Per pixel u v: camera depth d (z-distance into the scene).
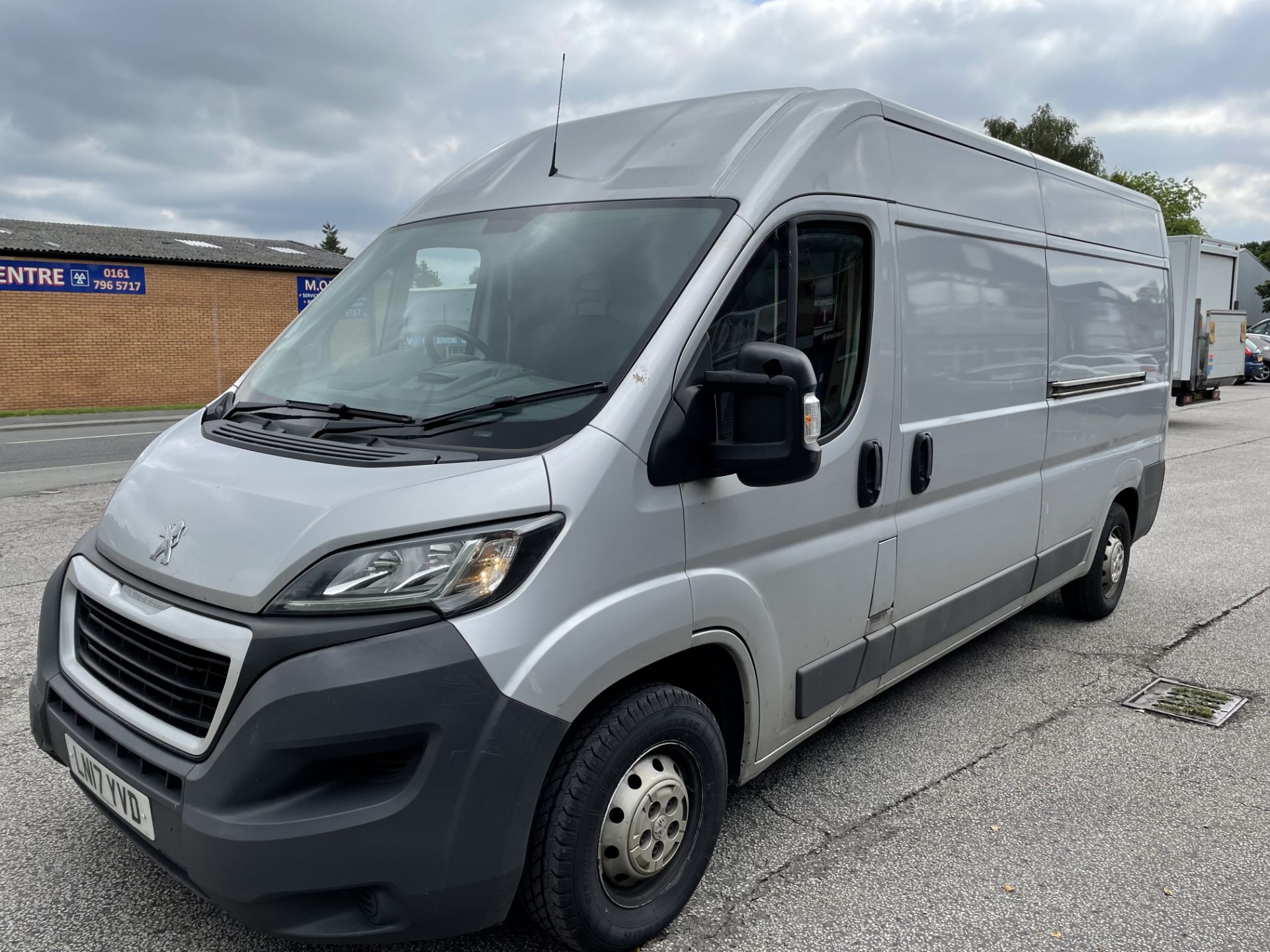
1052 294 4.60
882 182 3.36
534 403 2.49
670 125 3.25
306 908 2.15
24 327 25.23
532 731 2.20
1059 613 6.02
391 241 3.46
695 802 2.75
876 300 3.30
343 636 2.12
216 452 2.67
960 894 2.95
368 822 2.10
